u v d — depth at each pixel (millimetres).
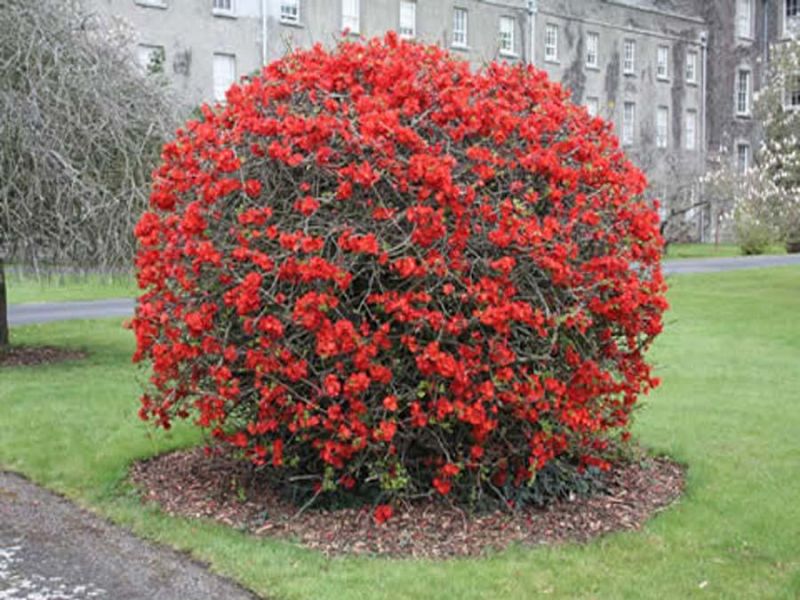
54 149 8672
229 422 5566
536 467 4719
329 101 4664
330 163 4555
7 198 8688
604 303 4758
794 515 4961
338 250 4402
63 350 10711
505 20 32406
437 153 4598
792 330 12742
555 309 4672
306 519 4867
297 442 4891
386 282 4539
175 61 23734
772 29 41688
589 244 4887
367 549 4484
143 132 9367
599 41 36031
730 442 6543
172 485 5504
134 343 11305
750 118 41500
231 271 4613
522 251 4527
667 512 5012
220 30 24688
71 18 9531
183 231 4633
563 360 4766
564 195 4738
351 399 4418
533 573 4172
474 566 4238
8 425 6961
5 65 8633
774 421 7211
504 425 4801
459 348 4449
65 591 4105
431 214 4332
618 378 5281
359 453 4715
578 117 5238
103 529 4891
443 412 4410
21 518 5094
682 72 39938
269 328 4371
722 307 15602
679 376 9227
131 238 8992
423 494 4824
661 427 6961
